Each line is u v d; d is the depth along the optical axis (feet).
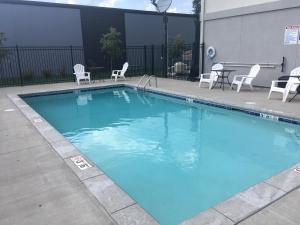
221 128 19.43
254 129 18.94
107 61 49.88
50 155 12.08
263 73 29.96
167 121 21.68
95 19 47.98
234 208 7.84
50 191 9.05
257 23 29.50
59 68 45.73
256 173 12.52
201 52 37.01
